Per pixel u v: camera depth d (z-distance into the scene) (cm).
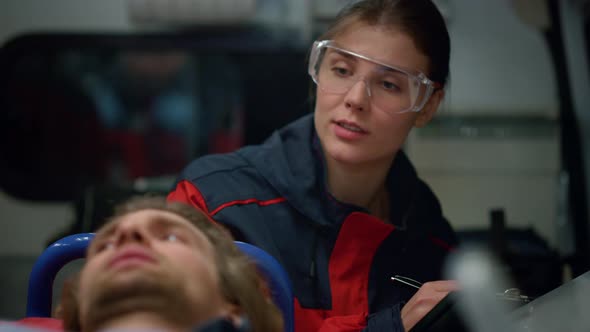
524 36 348
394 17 136
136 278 77
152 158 445
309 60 145
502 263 182
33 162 372
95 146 416
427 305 118
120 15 351
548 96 348
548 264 196
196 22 341
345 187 150
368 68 135
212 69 364
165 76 385
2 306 342
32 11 352
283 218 148
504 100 348
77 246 118
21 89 367
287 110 352
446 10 346
